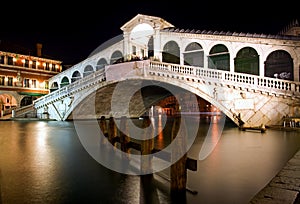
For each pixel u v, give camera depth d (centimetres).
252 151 933
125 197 491
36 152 961
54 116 3291
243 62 2334
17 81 3931
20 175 642
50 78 4159
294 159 715
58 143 1213
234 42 2252
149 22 2656
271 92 1869
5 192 521
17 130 1911
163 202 463
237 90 1978
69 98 3052
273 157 819
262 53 2152
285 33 2758
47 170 690
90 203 465
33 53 4438
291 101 1834
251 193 496
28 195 504
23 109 3528
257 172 642
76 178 614
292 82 1844
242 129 1833
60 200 479
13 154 922
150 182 581
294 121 1758
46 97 3403
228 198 473
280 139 1250
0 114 4016
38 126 2320
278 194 425
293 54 2038
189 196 484
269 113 1891
